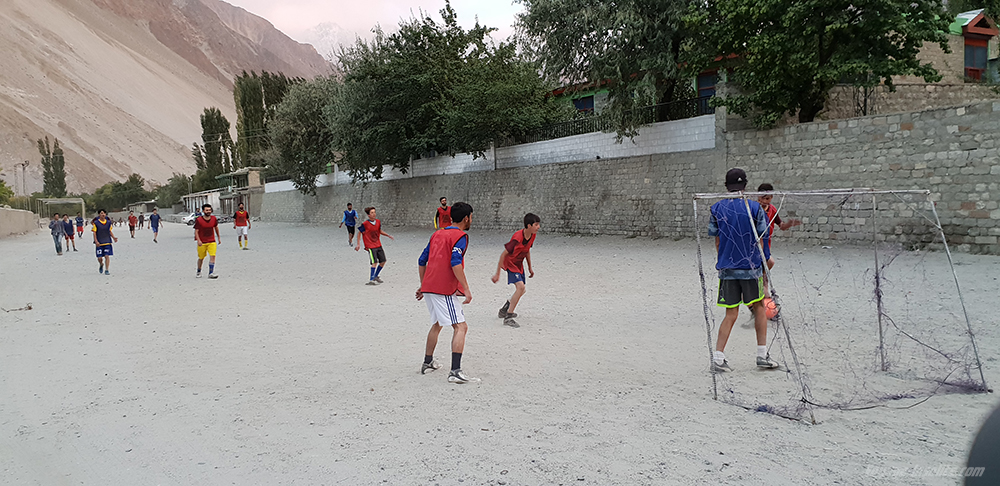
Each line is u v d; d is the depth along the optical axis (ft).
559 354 21.94
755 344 22.48
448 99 104.42
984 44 73.20
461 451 13.41
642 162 71.36
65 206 308.60
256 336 26.89
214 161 301.02
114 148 579.89
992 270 36.45
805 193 17.78
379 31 113.70
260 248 82.74
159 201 339.98
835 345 21.70
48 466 13.44
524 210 90.12
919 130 46.98
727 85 61.05
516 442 13.79
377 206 130.62
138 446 14.40
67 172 488.02
